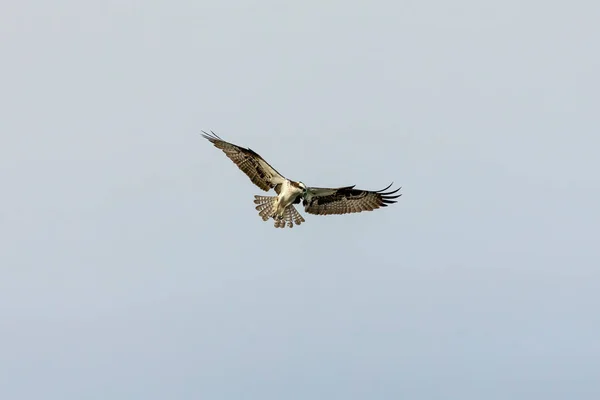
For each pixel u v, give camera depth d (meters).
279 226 42.38
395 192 41.84
